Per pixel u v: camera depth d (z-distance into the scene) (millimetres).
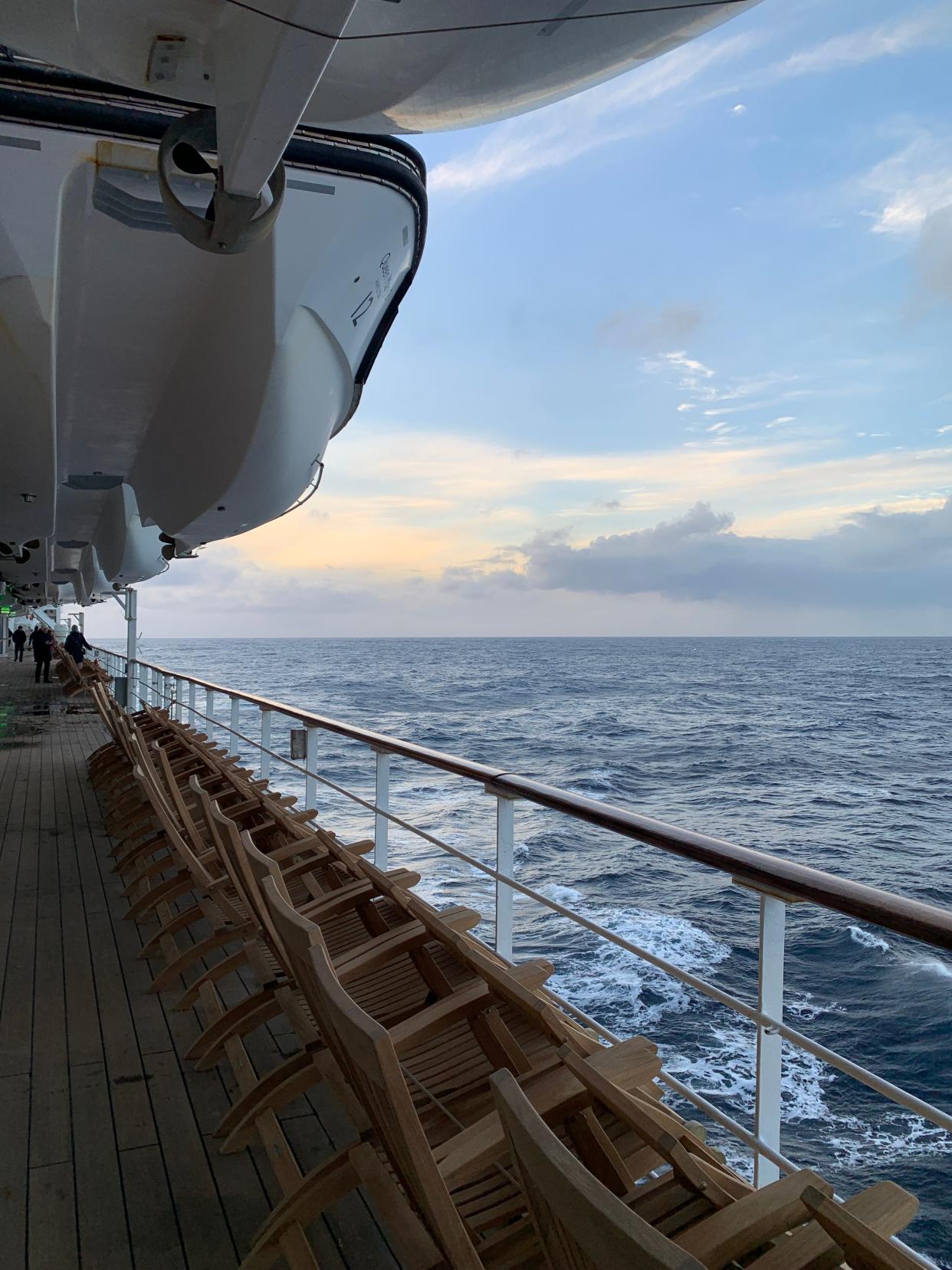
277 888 1828
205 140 3109
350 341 9773
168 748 6367
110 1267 1853
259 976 2838
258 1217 2021
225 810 4180
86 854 5520
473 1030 1901
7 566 19938
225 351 9070
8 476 10930
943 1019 7098
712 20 3064
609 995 7234
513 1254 1376
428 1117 1798
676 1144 1323
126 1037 2984
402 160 7793
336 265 8312
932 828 17344
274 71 2477
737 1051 6199
